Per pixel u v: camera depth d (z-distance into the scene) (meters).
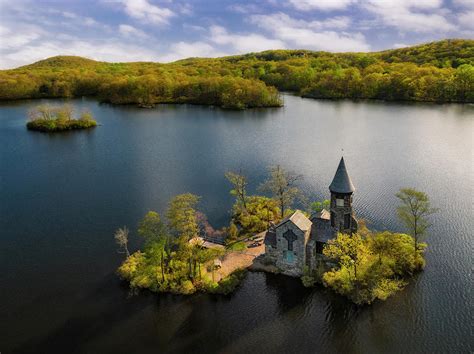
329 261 80.00
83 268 85.06
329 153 166.88
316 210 97.31
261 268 81.62
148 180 137.25
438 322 67.44
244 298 74.19
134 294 76.31
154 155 168.25
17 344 64.81
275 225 85.19
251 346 63.72
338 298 73.38
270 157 162.00
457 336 64.44
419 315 69.06
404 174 139.50
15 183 137.25
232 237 93.62
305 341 64.38
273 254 82.25
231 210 110.69
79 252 91.19
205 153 169.75
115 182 135.88
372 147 175.38
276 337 65.31
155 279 78.38
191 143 187.88
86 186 132.75
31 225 105.00
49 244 95.06
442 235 95.00
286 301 73.12
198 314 70.75
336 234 78.06
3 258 89.56
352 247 73.81
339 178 75.88
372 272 76.25
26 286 79.56
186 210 81.00
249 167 149.38
